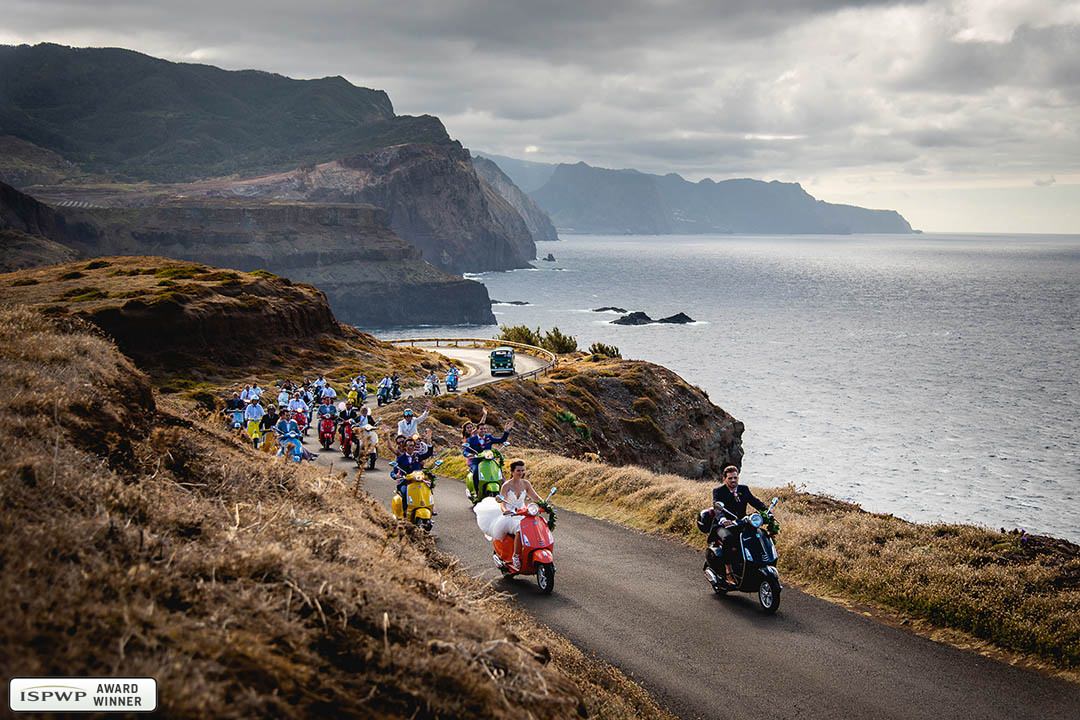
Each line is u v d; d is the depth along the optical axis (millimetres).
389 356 63656
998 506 57531
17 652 3551
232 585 5113
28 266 198500
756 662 8633
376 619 5371
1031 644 8898
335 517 8695
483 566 12555
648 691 7816
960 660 8742
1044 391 106188
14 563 4258
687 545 14250
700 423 54469
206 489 8164
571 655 7910
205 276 62031
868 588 10953
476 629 6117
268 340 56469
